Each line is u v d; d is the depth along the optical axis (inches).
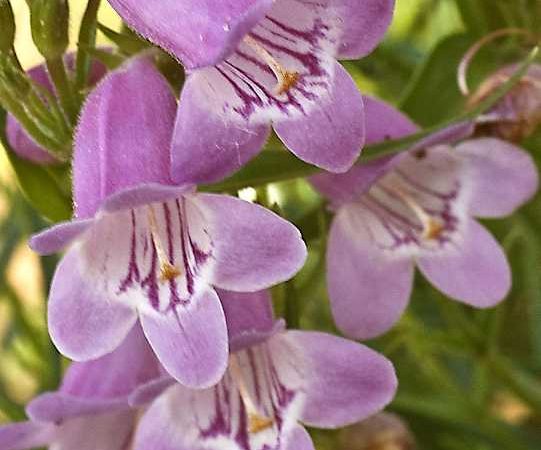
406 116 7.5
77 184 6.3
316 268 7.5
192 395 6.8
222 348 6.2
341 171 6.3
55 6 6.6
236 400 6.8
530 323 9.2
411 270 7.5
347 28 6.3
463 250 7.5
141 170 6.2
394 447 7.8
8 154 7.2
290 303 6.9
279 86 6.2
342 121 6.2
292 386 6.8
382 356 6.6
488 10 8.3
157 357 6.6
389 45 9.0
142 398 6.5
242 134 6.1
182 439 6.7
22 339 9.1
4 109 7.1
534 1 8.3
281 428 6.7
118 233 6.4
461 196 7.7
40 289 8.8
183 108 6.1
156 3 6.1
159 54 6.5
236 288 6.2
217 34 5.9
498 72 7.9
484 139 7.7
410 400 8.8
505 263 7.5
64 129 6.8
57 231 5.9
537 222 8.6
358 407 6.7
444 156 7.6
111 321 6.3
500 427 8.8
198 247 6.3
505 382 8.6
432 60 8.1
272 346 6.8
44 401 6.5
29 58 9.2
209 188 6.7
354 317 7.3
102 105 6.3
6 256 8.9
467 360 10.0
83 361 6.4
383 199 7.6
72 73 7.0
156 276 6.4
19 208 8.5
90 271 6.3
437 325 9.3
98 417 7.0
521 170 7.6
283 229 6.1
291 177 6.7
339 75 6.3
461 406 8.8
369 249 7.4
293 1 6.4
